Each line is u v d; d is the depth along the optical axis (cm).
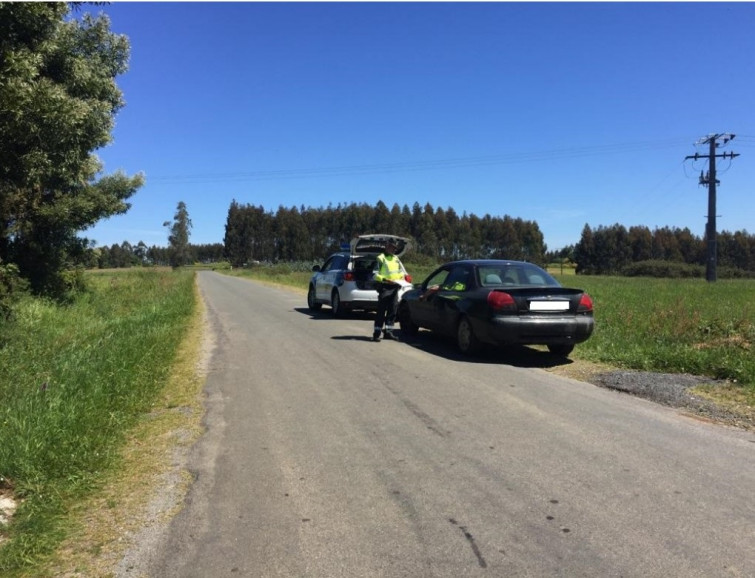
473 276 895
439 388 666
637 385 661
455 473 414
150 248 14400
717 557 299
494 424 528
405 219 10231
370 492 384
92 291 1908
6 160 970
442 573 288
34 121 895
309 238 10831
